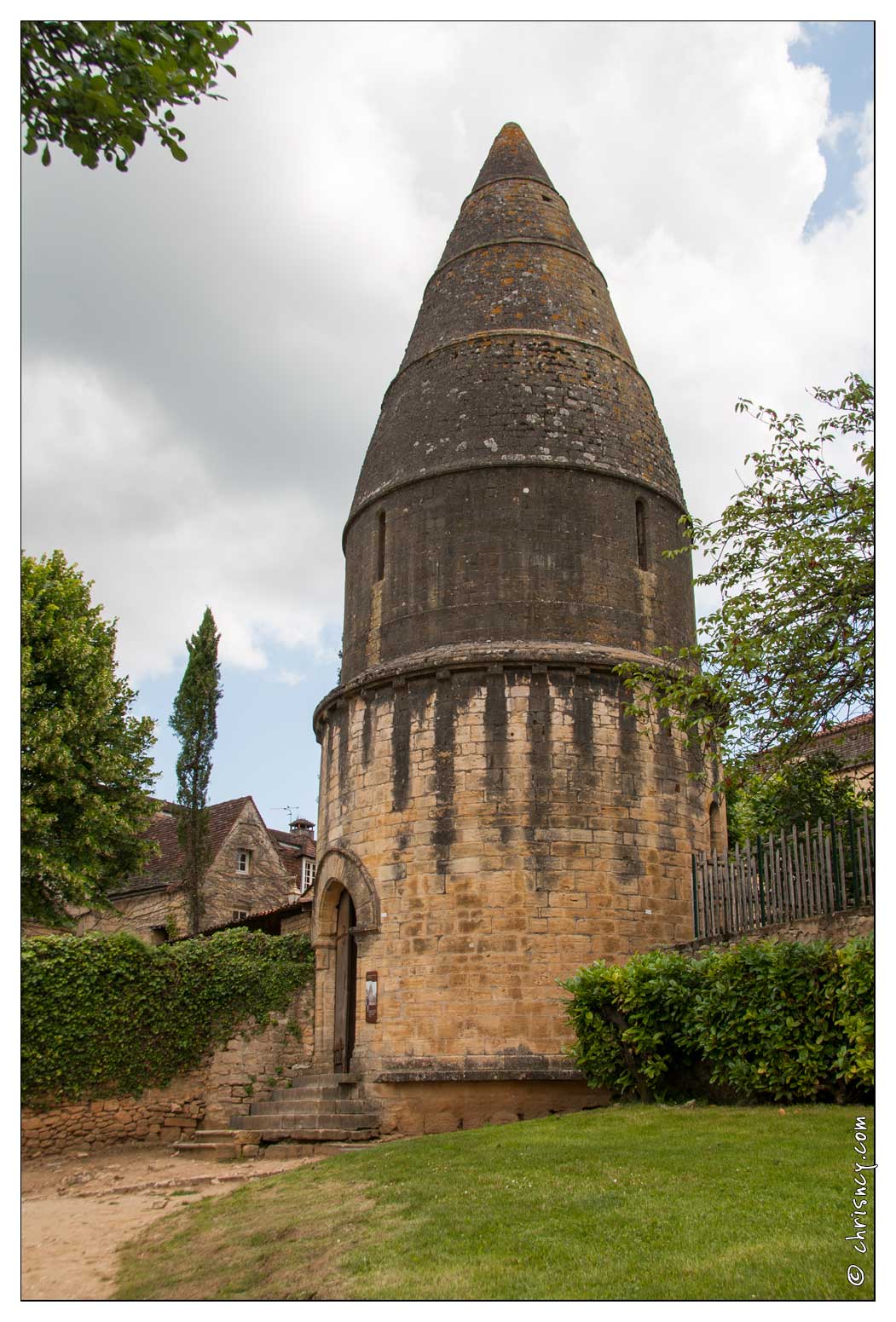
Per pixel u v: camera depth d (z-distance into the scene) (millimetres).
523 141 28125
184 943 24297
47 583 30688
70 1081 21500
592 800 20875
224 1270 10742
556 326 24797
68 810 29609
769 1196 10375
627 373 25547
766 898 17422
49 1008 21547
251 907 44969
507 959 19922
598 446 23656
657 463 24844
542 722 21062
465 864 20547
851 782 23266
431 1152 14984
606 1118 15578
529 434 23266
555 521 22703
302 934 25312
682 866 21359
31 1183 18391
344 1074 21688
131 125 10508
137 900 42531
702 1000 16000
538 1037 19531
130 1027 22484
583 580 22484
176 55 10719
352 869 21859
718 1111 14914
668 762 21781
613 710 21469
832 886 15914
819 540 17281
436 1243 10281
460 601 22359
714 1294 8242
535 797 20688
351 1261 10086
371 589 24016
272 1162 18625
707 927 19000
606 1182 11625
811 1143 12227
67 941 22234
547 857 20406
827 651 17562
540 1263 9367
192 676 40656
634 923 20484
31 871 28375
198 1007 23422
